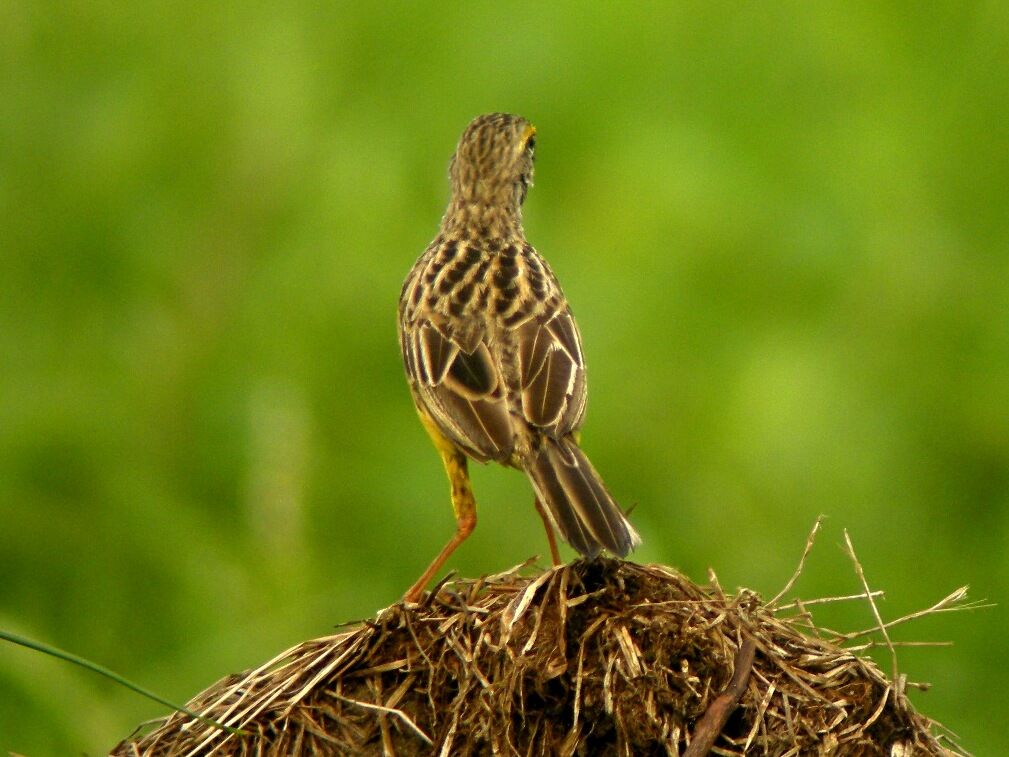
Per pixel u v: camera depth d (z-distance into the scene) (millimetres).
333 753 9219
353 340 15094
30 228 15180
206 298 15031
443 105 17078
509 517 14094
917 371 15852
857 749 8992
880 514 14797
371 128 16719
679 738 8844
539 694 8977
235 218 15430
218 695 9656
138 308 15031
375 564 13852
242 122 15656
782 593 9570
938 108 17297
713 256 16438
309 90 15953
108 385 14320
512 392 10625
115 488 13406
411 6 17625
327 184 15711
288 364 14688
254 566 12758
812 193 16797
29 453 13625
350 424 14766
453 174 12617
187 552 13117
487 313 11031
